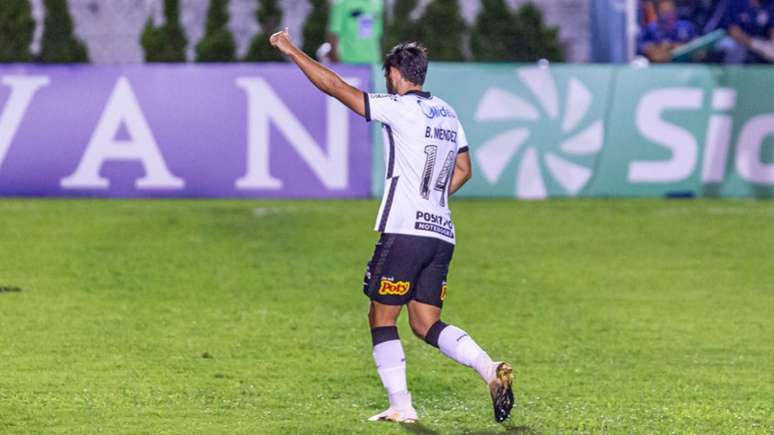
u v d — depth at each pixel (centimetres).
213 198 5053
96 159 5031
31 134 5019
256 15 5456
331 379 2552
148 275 3672
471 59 5481
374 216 4666
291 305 3322
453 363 2722
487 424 2203
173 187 5050
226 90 5025
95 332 2966
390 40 5488
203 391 2428
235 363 2683
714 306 3381
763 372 2672
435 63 5075
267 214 4675
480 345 2903
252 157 5047
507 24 5481
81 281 3578
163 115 5028
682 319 3219
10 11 5338
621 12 5612
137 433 2114
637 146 5178
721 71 5178
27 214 4628
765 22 5903
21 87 5006
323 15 5544
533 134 5128
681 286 3631
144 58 5384
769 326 3150
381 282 2142
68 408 2275
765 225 4609
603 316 3241
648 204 5031
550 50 5497
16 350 2766
